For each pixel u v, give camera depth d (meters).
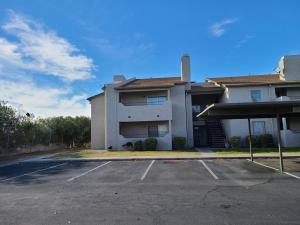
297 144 24.11
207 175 11.45
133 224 5.75
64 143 35.62
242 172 11.98
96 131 29.44
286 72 26.70
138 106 26.38
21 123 25.97
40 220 6.21
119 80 30.94
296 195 7.77
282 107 12.29
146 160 17.52
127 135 27.53
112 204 7.34
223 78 30.78
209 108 12.30
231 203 7.09
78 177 11.88
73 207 7.17
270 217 5.93
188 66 28.47
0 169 15.88
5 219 6.35
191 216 6.13
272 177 10.64
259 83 25.47
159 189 9.00
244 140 25.11
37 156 23.02
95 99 29.86
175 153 21.02
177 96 27.03
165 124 27.20
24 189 9.76
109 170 13.68
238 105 11.63
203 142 29.16
